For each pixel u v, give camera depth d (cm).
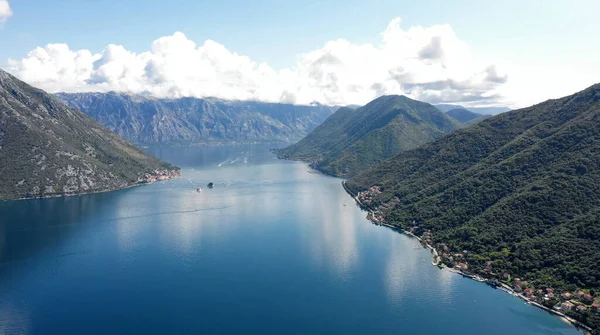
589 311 19050
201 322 19062
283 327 18762
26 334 17988
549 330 18675
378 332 18500
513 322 19288
